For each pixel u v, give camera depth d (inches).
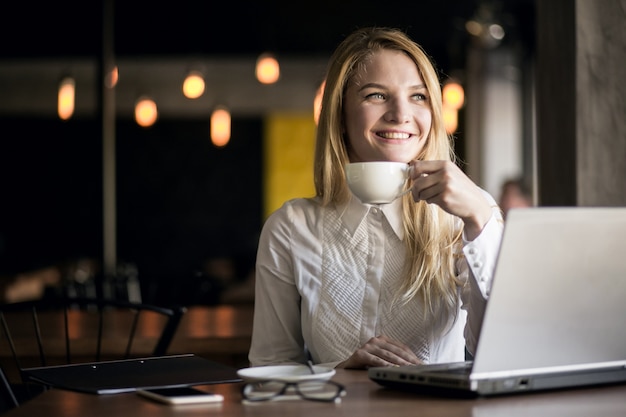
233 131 456.1
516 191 288.7
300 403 55.4
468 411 52.5
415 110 80.3
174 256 450.9
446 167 65.9
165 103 454.9
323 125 83.0
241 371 60.1
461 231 80.9
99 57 291.6
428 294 78.5
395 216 80.1
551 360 57.5
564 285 55.6
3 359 126.7
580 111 110.7
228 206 454.0
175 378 63.2
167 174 453.4
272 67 338.6
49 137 452.4
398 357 72.1
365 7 326.6
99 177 288.0
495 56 405.4
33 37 355.9
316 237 81.1
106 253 299.7
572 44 111.8
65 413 53.2
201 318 152.6
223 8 325.7
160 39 360.8
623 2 110.0
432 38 368.8
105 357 129.6
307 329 80.4
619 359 60.6
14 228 448.8
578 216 54.6
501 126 407.2
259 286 83.1
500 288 53.3
